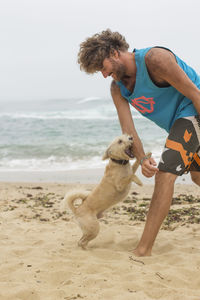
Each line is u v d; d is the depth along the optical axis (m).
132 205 6.97
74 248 4.23
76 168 12.18
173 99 3.67
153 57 3.41
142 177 10.09
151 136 17.62
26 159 14.16
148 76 3.52
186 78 3.40
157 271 3.25
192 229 4.98
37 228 5.23
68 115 29.14
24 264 3.55
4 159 14.28
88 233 4.24
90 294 2.79
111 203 4.37
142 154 3.95
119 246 4.33
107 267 3.40
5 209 6.69
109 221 5.70
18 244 4.41
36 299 2.76
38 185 9.48
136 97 3.75
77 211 4.36
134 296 2.71
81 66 3.73
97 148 15.79
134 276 3.13
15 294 2.81
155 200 3.74
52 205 7.02
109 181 4.29
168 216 5.80
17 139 19.52
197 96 3.41
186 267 3.35
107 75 3.70
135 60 3.55
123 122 4.14
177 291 2.81
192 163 4.09
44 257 3.80
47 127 23.61
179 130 3.62
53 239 4.67
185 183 9.27
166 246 4.12
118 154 4.16
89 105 34.81
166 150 3.68
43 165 13.02
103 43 3.55
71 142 17.66
